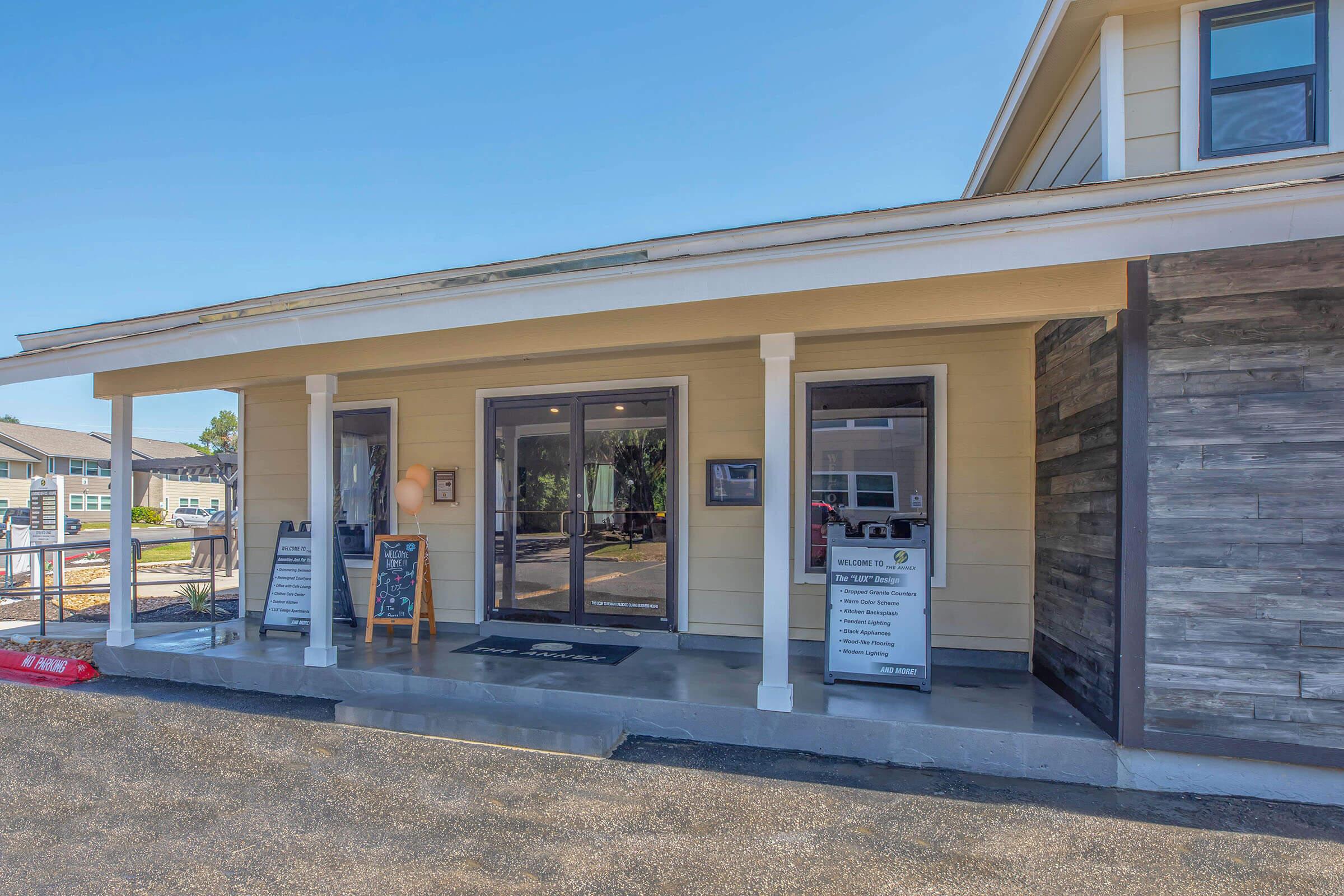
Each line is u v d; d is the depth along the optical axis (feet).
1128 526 10.97
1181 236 10.24
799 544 17.53
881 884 8.20
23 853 9.09
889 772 11.57
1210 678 10.62
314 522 16.53
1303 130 12.66
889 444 16.97
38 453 102.32
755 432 17.90
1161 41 13.30
